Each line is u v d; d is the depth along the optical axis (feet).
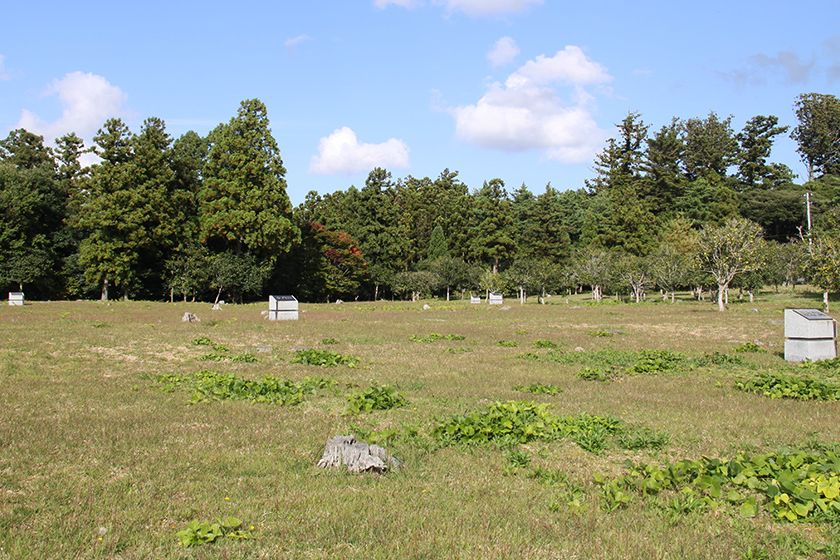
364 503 24.76
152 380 52.42
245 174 211.00
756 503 24.48
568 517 23.79
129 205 198.39
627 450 32.94
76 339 79.92
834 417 40.09
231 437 34.09
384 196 302.86
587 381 54.65
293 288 247.09
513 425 35.58
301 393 45.85
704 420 39.29
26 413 38.88
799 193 296.51
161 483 26.71
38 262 204.13
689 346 82.58
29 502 24.22
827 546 21.22
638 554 20.57
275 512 23.81
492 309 175.83
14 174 211.61
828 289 148.15
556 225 317.63
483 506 24.67
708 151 345.51
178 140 253.65
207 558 19.86
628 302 216.95
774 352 74.64
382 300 271.90
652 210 323.78
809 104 359.25
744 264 159.43
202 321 115.65
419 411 41.32
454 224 324.39
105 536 21.38
